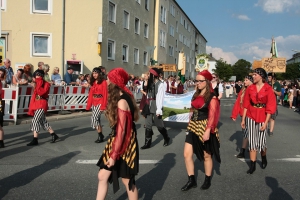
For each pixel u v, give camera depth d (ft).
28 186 14.14
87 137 25.99
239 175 16.56
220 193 13.82
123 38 75.36
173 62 138.10
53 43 60.39
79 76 50.29
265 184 15.10
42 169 16.75
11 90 30.78
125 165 10.12
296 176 16.46
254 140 16.66
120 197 13.16
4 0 58.59
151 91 22.99
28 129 28.66
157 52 104.63
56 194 13.21
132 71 82.48
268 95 16.26
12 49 59.41
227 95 114.52
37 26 59.72
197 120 13.87
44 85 22.31
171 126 33.81
